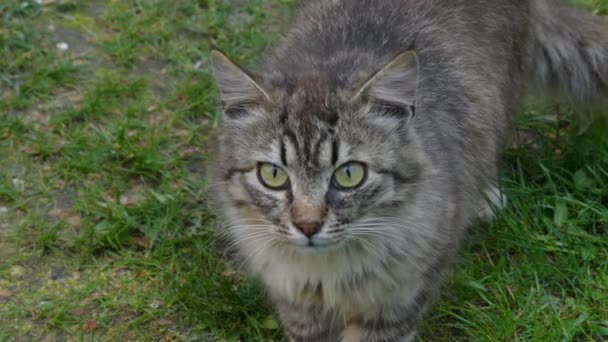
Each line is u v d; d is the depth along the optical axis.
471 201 0.88
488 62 0.91
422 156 0.79
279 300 0.83
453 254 0.84
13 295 0.89
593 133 1.01
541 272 0.89
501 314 0.86
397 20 0.88
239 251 0.85
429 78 0.85
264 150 0.77
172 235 0.94
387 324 0.83
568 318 0.86
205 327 0.87
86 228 0.93
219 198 0.82
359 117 0.77
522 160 1.00
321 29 0.88
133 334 0.86
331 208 0.76
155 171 0.99
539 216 0.94
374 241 0.79
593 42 0.99
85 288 0.89
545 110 1.06
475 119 0.89
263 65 0.90
